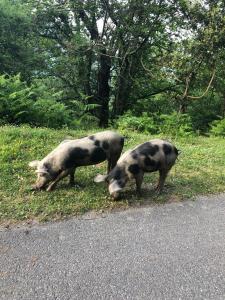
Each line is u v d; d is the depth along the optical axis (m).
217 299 3.67
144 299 3.63
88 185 6.06
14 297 3.59
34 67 15.61
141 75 17.27
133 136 9.55
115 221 5.10
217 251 4.50
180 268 4.13
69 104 16.34
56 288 3.73
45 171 5.66
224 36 13.00
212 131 13.33
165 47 15.90
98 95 17.94
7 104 9.44
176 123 12.25
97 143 5.72
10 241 4.50
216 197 6.14
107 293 3.69
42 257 4.22
